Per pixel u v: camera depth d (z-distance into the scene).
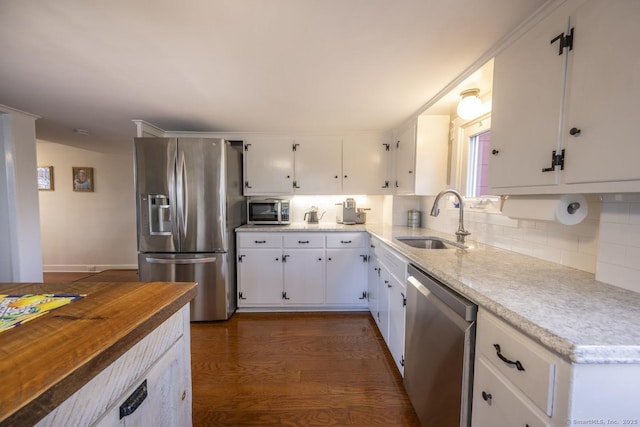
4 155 2.24
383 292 2.13
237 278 2.75
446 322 1.06
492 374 0.83
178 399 0.85
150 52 1.35
